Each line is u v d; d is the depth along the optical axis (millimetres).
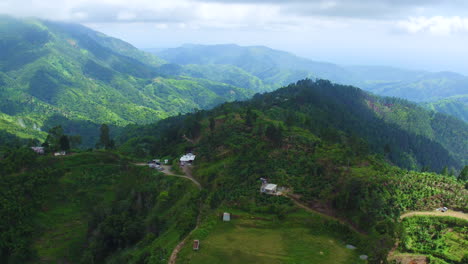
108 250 94500
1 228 92062
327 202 89500
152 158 164500
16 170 117500
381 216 81312
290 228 80500
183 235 80312
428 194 93875
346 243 75438
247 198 91750
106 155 145250
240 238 76375
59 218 107938
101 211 108438
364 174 101625
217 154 139250
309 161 114500
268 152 126438
